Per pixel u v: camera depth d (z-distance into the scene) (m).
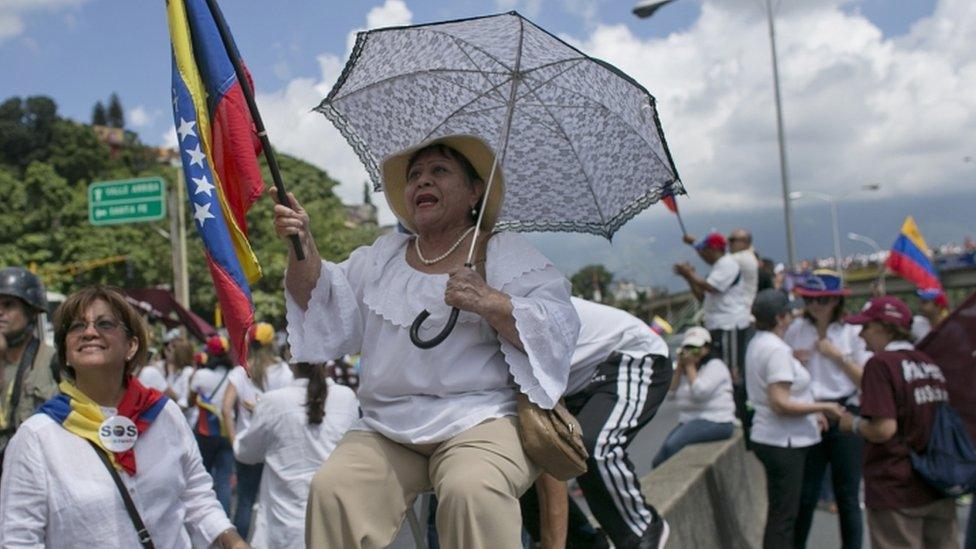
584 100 2.95
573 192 3.07
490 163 2.67
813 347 6.51
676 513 4.74
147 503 2.78
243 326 2.58
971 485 4.30
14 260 42.88
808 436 5.53
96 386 2.78
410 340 2.50
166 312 16.48
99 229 45.44
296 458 4.99
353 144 2.97
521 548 2.34
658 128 2.86
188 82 2.65
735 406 7.71
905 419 4.41
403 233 2.85
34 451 2.67
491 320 2.39
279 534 4.94
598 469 3.80
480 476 2.27
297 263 2.56
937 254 57.34
